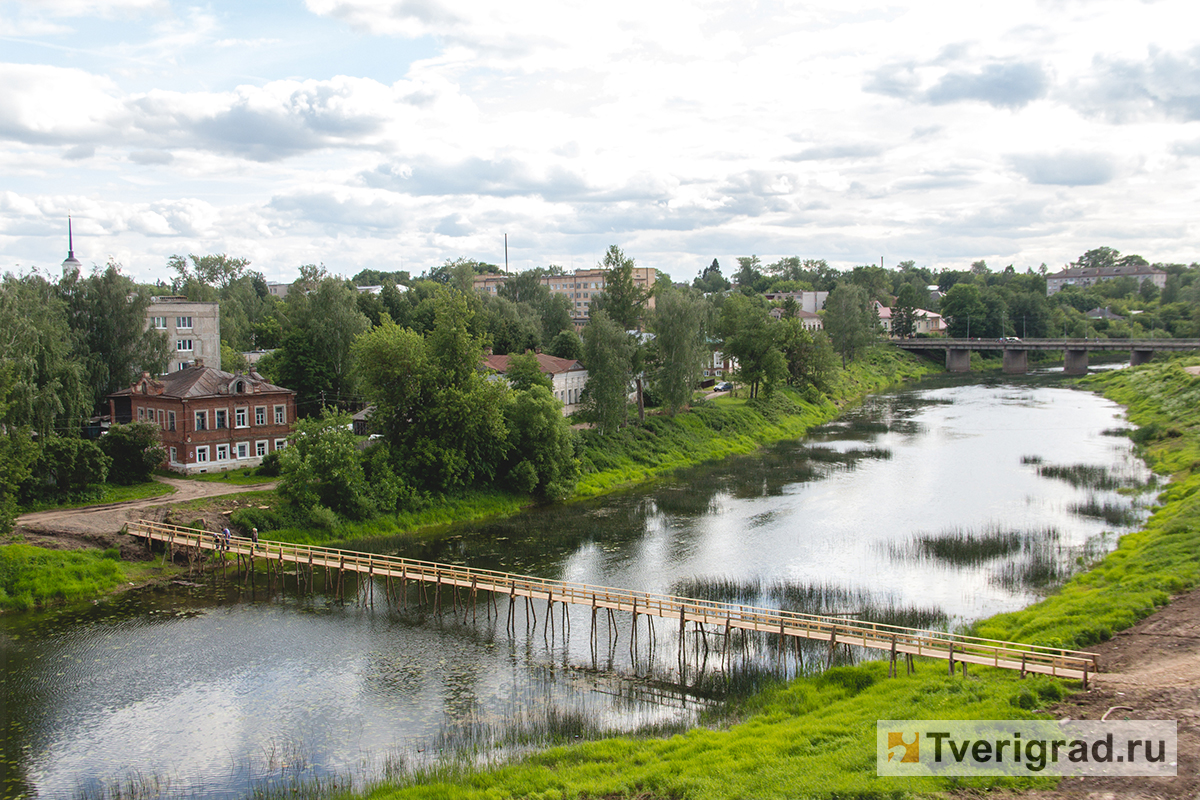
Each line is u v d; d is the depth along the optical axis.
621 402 96.94
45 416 64.75
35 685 40.59
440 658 43.75
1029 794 24.77
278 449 76.06
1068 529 62.81
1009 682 33.84
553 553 62.25
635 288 131.38
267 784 31.47
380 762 32.91
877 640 39.00
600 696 38.75
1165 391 124.25
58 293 87.88
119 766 33.12
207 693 39.69
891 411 141.00
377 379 75.31
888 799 24.97
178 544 58.62
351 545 65.56
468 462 77.25
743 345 130.88
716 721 34.94
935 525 65.94
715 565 57.69
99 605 52.09
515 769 30.73
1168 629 37.53
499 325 133.38
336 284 100.31
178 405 75.00
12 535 55.97
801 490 82.19
